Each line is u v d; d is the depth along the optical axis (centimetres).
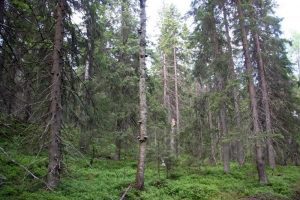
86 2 1578
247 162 2792
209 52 2331
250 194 1627
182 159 2269
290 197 1666
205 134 2258
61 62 1344
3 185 1084
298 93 4012
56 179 1220
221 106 2084
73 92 1377
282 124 2762
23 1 1117
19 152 1380
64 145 1292
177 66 3741
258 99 2525
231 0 2152
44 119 1277
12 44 1191
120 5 2569
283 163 3053
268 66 2630
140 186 1473
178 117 3356
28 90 1409
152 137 2197
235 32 2261
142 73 1584
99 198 1195
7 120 1536
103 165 2044
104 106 2084
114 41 2497
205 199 1505
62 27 1355
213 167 2416
